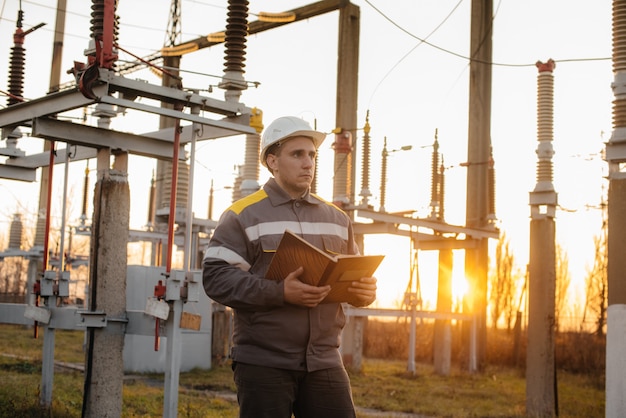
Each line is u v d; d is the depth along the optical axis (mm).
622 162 8414
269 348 3895
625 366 7945
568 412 13703
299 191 4172
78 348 21234
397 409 12844
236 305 3832
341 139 18188
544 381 12609
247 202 4109
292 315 3900
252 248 4000
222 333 19359
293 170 4094
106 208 7734
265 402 3867
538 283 12805
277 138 4102
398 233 17938
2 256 23719
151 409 10109
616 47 8445
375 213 16797
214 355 19094
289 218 4082
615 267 8211
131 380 15078
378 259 3916
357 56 19781
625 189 8297
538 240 12867
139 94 7078
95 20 6777
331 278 3771
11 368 14297
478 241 20281
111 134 7832
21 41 9141
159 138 8219
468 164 19906
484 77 20344
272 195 4133
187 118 6945
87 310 7629
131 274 16656
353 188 19422
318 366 3947
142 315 7516
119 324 7680
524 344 28094
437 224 18281
